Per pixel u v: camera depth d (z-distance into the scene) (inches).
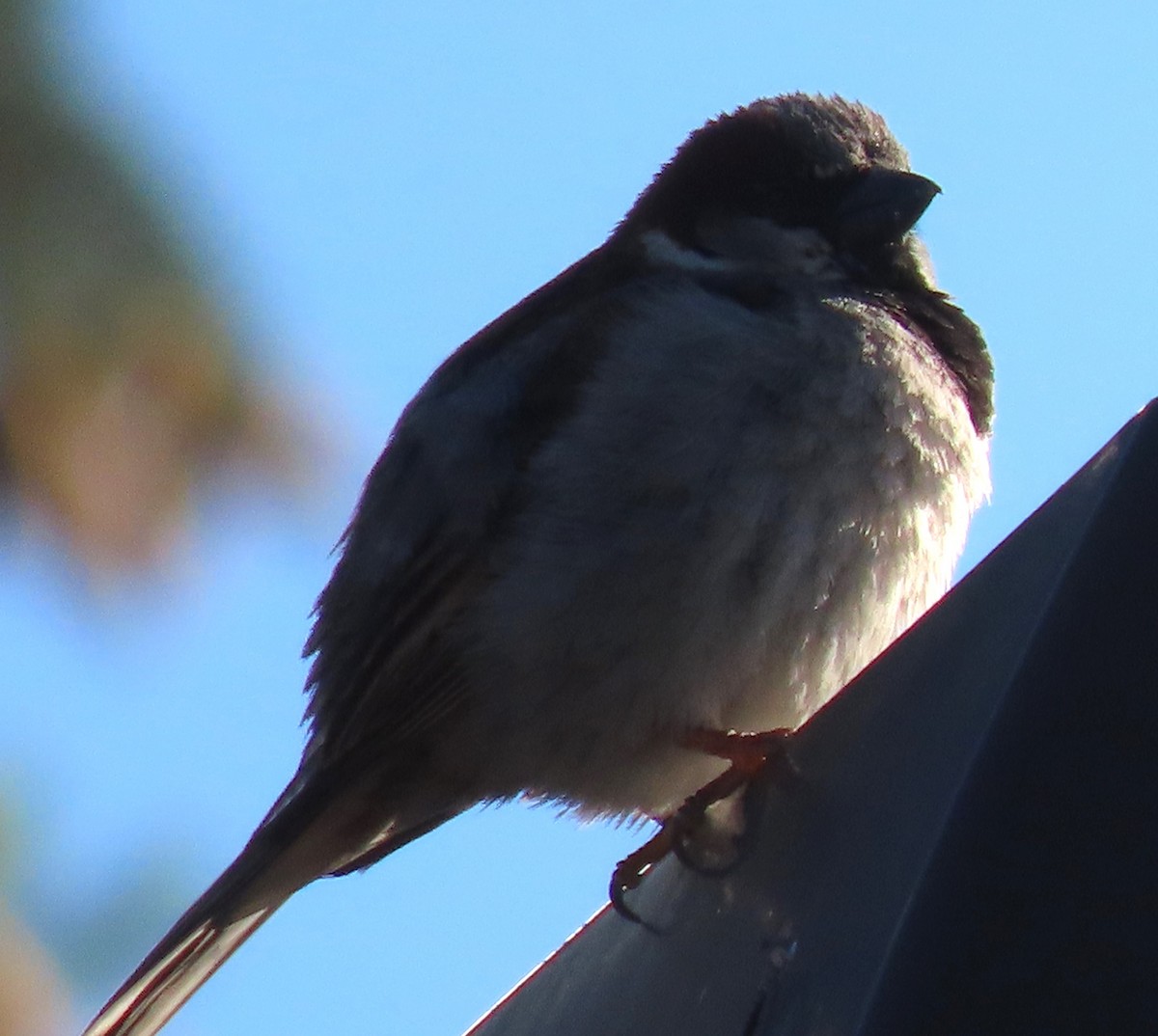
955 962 133.8
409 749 290.7
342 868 305.3
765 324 277.7
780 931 173.3
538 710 276.4
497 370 294.4
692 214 319.3
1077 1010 131.4
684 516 267.4
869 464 269.3
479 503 283.3
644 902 220.5
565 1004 217.2
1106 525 144.3
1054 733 139.2
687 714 267.1
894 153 324.5
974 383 295.4
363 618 295.0
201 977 294.8
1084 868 135.5
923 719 163.2
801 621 265.3
